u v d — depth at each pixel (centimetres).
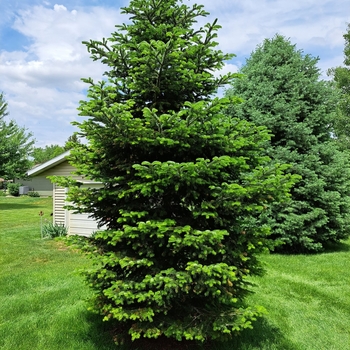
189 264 264
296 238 781
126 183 312
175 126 284
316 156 819
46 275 592
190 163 259
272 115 827
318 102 890
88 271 300
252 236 333
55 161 1013
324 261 729
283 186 302
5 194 3253
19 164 2181
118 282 285
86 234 1024
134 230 279
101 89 311
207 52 338
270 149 809
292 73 870
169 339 338
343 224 844
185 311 313
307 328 393
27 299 465
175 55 294
